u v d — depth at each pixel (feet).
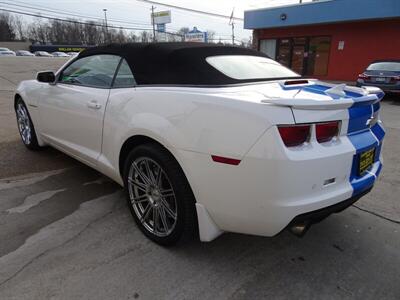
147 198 8.65
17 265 7.55
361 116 7.41
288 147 6.23
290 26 63.05
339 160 6.80
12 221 9.34
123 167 9.37
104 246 8.37
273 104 6.26
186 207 7.54
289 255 8.29
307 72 64.23
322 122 6.53
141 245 8.46
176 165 7.54
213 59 8.73
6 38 254.27
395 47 52.70
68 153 12.08
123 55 9.48
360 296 7.00
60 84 11.78
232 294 6.96
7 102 26.89
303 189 6.42
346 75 59.00
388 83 35.83
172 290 7.00
